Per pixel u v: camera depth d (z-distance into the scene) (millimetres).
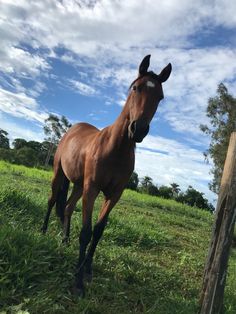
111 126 4438
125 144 4250
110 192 4535
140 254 6539
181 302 4352
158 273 5238
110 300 4094
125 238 7023
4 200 6891
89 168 4453
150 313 3869
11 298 3516
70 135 5805
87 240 4289
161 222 11328
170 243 7992
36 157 40000
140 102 3967
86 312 3631
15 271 3791
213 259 3877
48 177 18031
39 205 7371
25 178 14750
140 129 3846
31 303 3449
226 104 25109
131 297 4297
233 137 3879
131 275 4879
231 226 3779
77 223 6875
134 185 31250
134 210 12461
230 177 3814
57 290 3822
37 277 3965
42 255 4344
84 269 4484
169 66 4332
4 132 67688
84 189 4473
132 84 4203
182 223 11961
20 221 5945
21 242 4340
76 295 3924
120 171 4383
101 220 4539
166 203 16969
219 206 3895
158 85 4074
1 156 36594
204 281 3988
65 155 5527
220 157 25172
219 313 3912
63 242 5398
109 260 5281
